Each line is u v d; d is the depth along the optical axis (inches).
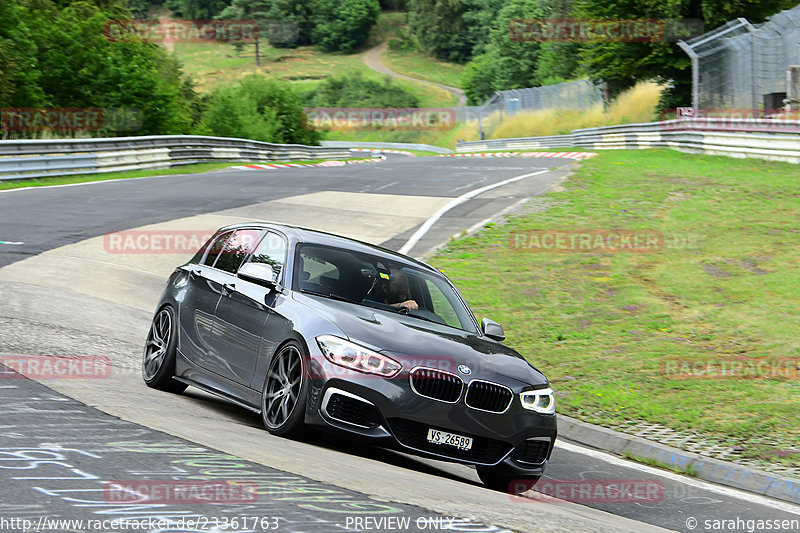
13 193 1576.0
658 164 2057.1
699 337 823.1
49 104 2896.2
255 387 469.4
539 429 446.6
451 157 3302.2
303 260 502.3
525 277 1050.7
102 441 349.4
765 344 791.7
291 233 528.4
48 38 3048.7
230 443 381.7
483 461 432.5
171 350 547.8
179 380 544.1
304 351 433.7
